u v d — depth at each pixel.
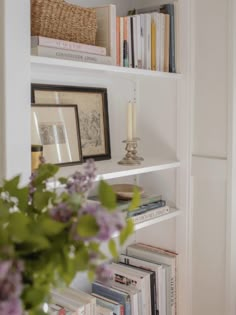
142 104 2.05
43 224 0.59
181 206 1.95
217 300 1.90
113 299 1.73
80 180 0.73
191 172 1.92
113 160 1.86
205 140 1.88
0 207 0.66
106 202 0.63
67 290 1.60
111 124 1.95
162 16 1.81
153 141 2.03
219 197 1.86
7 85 1.12
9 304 0.51
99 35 1.61
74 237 0.58
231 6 1.74
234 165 1.80
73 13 1.45
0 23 1.11
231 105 1.78
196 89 1.89
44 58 1.26
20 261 0.55
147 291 1.81
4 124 1.13
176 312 1.99
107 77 1.91
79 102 1.74
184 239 1.95
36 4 1.32
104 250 1.87
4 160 1.14
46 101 1.59
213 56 1.82
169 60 1.87
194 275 1.97
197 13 1.85
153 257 1.99
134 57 1.71
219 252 1.88
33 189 0.75
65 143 1.60
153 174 2.04
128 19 1.67
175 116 1.94
